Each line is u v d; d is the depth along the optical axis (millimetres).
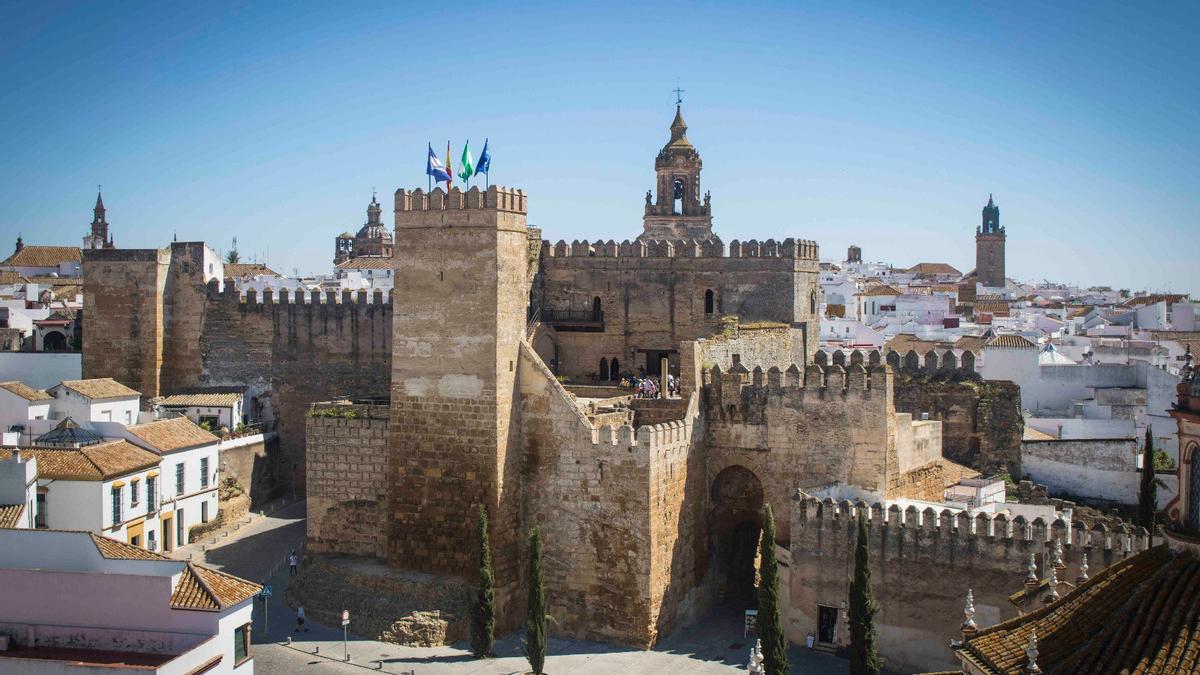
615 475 71562
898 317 182500
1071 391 108500
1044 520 61781
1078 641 30375
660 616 71625
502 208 72938
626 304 105062
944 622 63375
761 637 60125
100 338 111250
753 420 77188
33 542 55500
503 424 73125
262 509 103250
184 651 52125
